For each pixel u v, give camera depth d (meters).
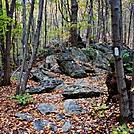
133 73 5.10
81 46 16.91
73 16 16.05
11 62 17.19
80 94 7.84
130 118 5.25
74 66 12.02
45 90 9.35
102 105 6.48
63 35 17.42
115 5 4.75
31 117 6.77
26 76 8.77
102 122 5.80
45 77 11.61
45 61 15.09
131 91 5.18
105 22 22.36
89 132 5.52
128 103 5.27
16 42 19.00
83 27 15.74
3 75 12.19
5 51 11.24
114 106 6.40
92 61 13.67
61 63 12.63
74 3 15.94
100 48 15.90
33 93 9.18
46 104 7.48
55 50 17.28
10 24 10.92
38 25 8.55
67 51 14.35
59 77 11.56
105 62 13.56
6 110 7.60
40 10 8.44
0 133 6.02
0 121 6.75
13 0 10.80
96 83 9.73
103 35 21.31
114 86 6.68
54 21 30.80
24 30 11.57
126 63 8.96
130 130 4.77
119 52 4.95
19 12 22.27
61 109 7.10
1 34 10.74
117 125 5.37
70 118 6.44
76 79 11.05
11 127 6.31
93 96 7.82
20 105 7.84
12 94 9.42
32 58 8.76
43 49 19.09
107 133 5.27
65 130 5.81
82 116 6.43
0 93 9.87
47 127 6.07
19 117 6.83
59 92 9.05
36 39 8.71
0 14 10.24
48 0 30.36
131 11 26.25
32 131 5.98
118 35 4.86
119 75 5.13
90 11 16.73
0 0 11.49
